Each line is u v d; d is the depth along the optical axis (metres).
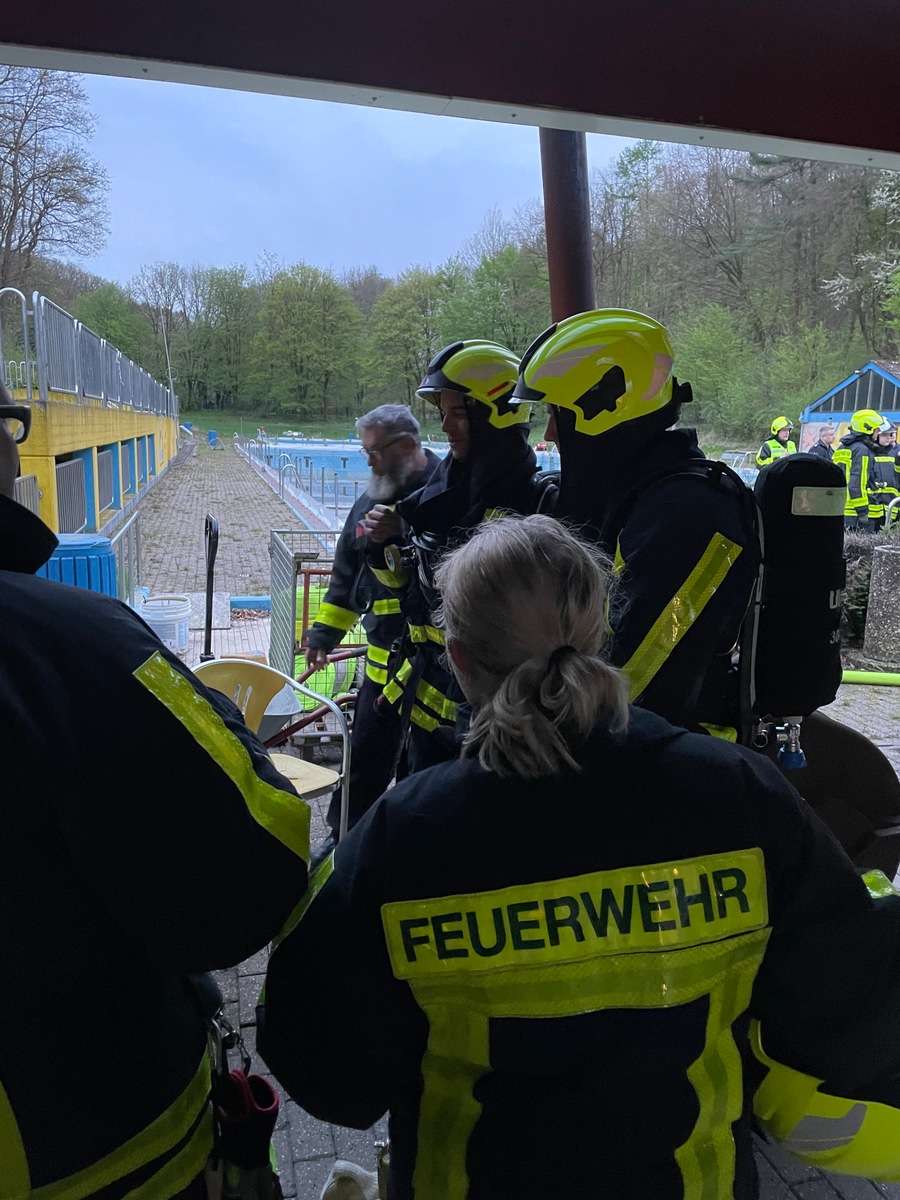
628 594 1.77
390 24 1.81
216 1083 1.20
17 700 0.89
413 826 0.98
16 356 11.75
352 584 3.62
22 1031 0.92
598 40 1.97
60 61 1.69
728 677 2.05
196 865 0.94
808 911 1.04
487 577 1.01
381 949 0.99
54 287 15.09
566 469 2.03
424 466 3.41
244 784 1.01
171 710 0.96
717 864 0.99
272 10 1.74
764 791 1.04
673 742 1.03
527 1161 0.94
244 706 2.74
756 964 1.02
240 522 19.47
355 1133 2.31
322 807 4.34
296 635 5.47
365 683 3.35
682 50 2.05
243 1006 2.82
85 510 15.91
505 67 1.92
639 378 1.89
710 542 1.77
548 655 0.98
